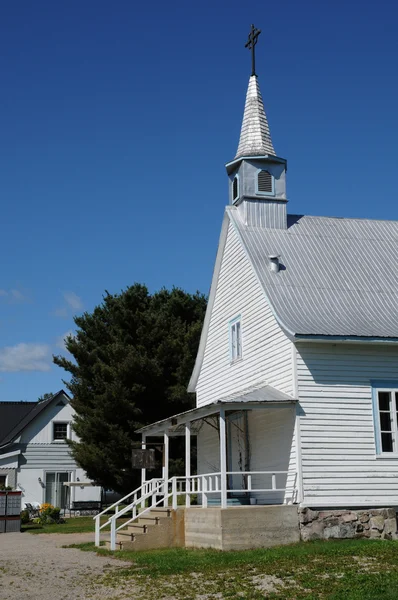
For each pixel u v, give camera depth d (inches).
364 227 1050.7
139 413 1441.9
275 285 890.1
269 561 623.5
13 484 1674.5
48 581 588.4
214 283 1091.3
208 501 877.2
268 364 869.8
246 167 1021.2
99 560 715.4
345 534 764.6
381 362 824.3
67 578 600.7
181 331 1562.5
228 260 1040.2
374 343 805.2
